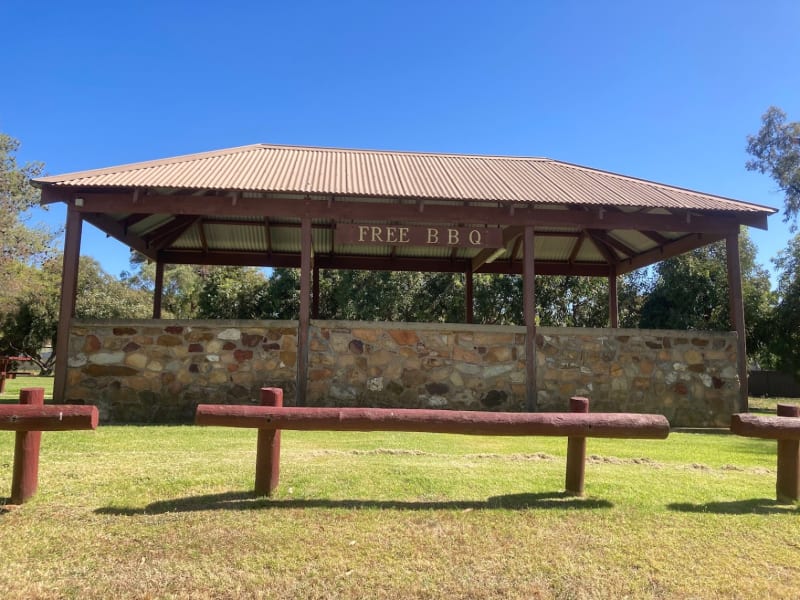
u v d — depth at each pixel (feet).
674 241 43.04
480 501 16.52
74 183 32.17
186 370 33.78
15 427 15.07
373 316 77.71
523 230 39.96
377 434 28.86
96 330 33.58
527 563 12.64
